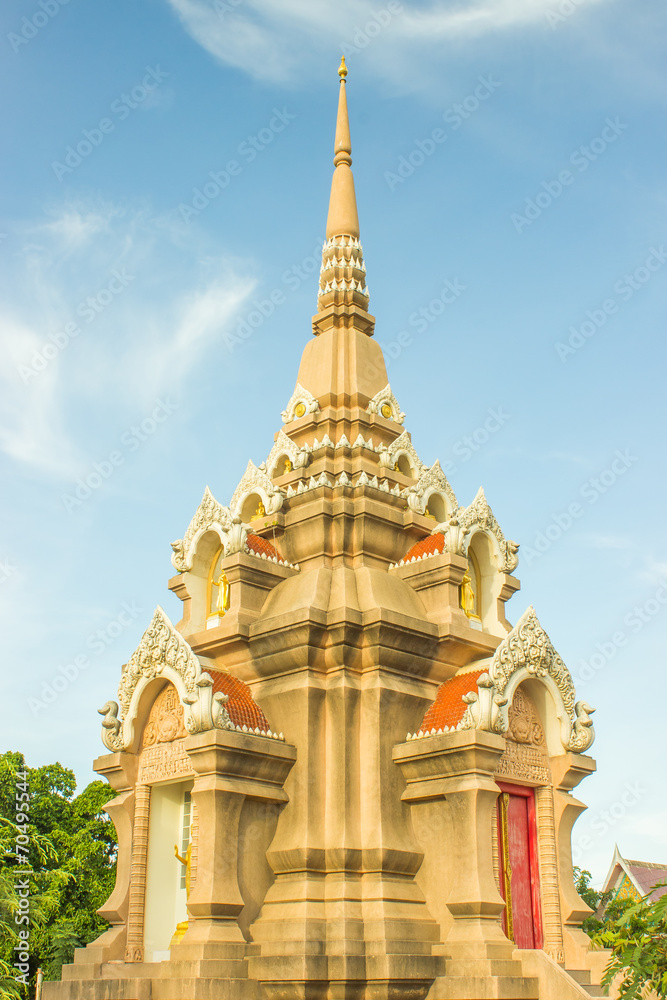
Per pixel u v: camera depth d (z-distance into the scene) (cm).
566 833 2544
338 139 3662
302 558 2709
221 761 2186
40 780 6122
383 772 2295
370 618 2392
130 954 2378
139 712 2566
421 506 2833
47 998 2225
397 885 2208
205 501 2805
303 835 2219
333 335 3250
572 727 2600
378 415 3088
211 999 1970
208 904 2086
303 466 2898
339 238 3481
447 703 2411
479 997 2003
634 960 1630
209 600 2794
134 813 2523
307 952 2028
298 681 2378
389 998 2006
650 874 4912
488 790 2189
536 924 2431
